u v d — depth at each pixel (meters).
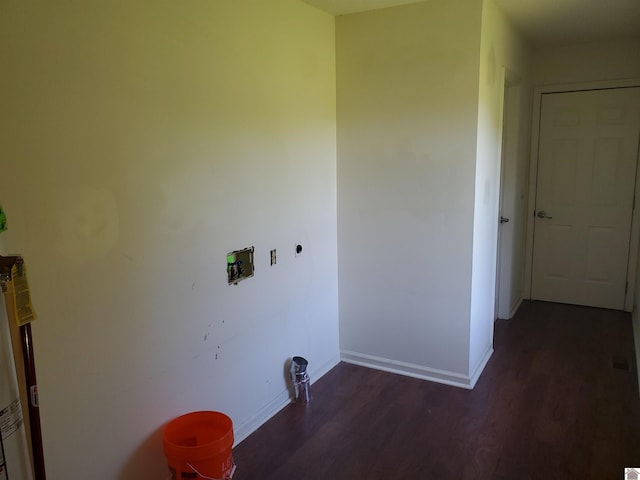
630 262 4.36
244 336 2.55
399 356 3.32
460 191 2.93
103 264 1.80
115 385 1.89
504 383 3.15
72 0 1.62
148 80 1.92
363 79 3.11
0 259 1.37
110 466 1.90
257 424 2.69
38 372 1.62
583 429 2.62
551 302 4.75
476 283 3.10
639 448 2.44
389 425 2.69
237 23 2.33
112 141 1.80
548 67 4.37
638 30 3.71
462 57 2.79
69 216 1.67
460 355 3.10
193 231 2.18
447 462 2.36
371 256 3.29
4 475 1.42
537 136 4.51
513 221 4.14
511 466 2.32
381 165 3.15
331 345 3.43
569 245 4.57
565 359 3.49
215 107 2.24
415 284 3.17
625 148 4.21
